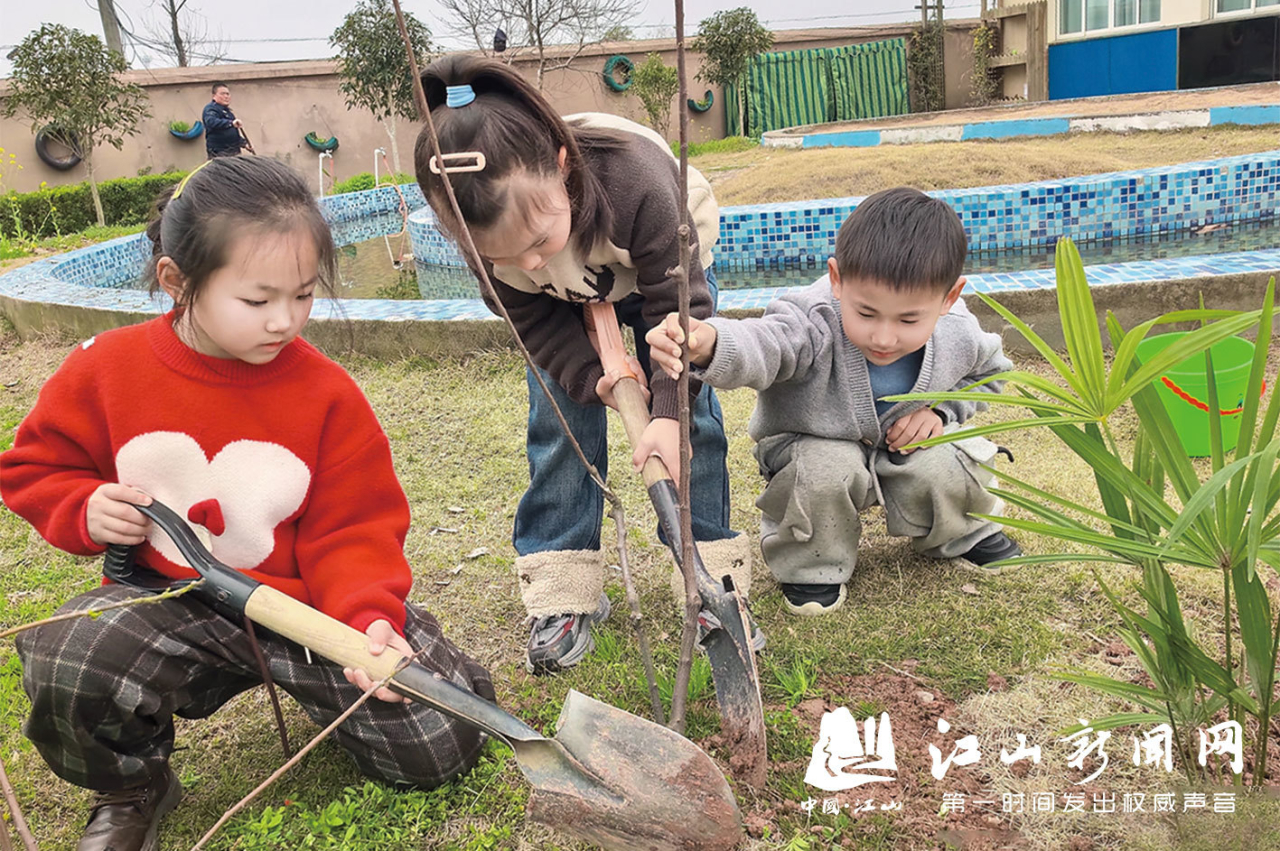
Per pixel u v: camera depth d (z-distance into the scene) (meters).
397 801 1.97
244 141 13.45
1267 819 1.55
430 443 3.90
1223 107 10.45
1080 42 18.67
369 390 4.45
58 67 13.04
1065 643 2.37
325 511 1.94
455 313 4.75
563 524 2.49
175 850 1.92
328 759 2.15
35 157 15.54
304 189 1.70
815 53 20.88
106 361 1.83
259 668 1.92
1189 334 1.46
